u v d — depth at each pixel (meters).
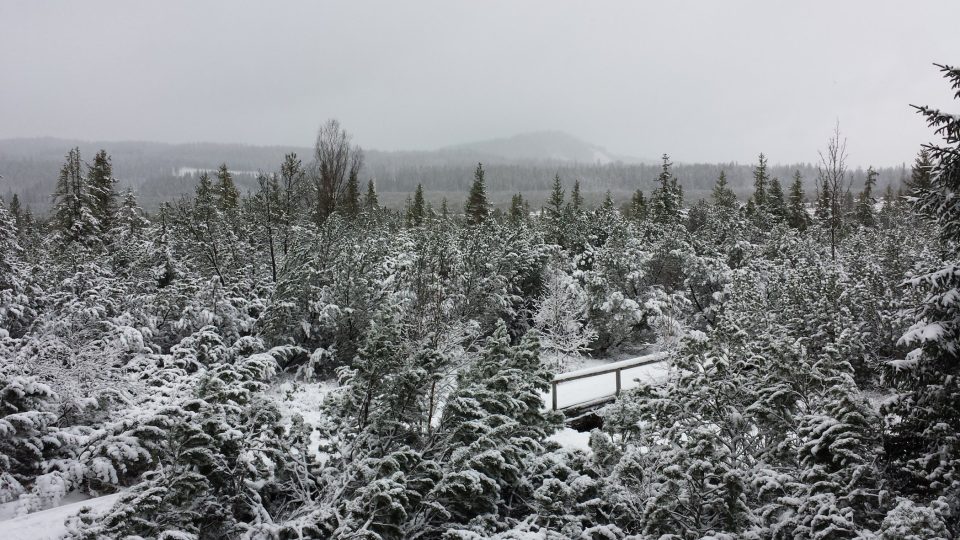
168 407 5.66
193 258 16.58
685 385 7.00
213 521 5.01
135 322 12.71
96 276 14.73
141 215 32.25
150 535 4.59
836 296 14.26
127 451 5.89
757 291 16.44
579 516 5.65
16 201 44.03
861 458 5.11
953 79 5.15
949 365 5.18
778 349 6.72
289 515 5.59
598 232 23.84
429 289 13.19
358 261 15.01
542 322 17.19
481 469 5.76
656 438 6.96
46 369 8.03
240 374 6.08
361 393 6.24
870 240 21.62
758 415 6.35
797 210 42.84
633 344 19.33
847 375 6.26
